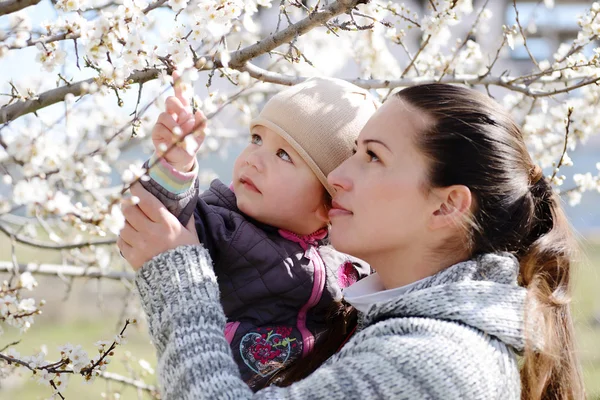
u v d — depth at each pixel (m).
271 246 1.39
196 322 1.16
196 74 1.21
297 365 1.36
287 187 1.43
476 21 2.35
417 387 1.07
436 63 2.29
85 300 6.44
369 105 1.55
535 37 5.22
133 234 1.23
